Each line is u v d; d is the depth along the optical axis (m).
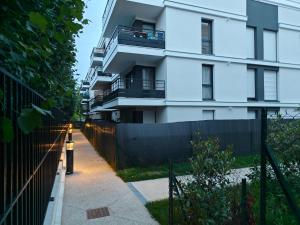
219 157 3.96
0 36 1.49
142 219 4.79
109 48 15.98
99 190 6.65
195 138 10.19
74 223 4.65
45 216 4.50
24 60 1.79
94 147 15.95
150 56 13.97
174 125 10.00
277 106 16.84
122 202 5.74
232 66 15.51
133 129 9.34
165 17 13.87
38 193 3.59
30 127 1.14
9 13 1.52
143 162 9.39
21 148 2.43
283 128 4.59
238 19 15.70
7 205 2.01
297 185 3.73
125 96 13.36
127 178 7.79
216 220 3.54
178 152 9.95
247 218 3.54
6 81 1.83
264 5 17.11
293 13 18.09
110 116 26.59
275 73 17.55
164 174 8.19
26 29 1.71
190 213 3.75
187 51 14.22
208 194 3.64
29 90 2.68
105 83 29.38
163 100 13.80
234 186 4.11
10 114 1.88
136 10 14.36
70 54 4.09
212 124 10.96
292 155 4.10
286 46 17.77
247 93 16.47
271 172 3.80
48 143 4.95
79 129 36.62
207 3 14.83
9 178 2.03
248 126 11.71
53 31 1.70
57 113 7.74
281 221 3.72
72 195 6.25
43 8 2.01
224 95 15.20
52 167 5.96
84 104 41.50
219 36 15.22
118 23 16.52
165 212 4.90
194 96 14.32
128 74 17.58
